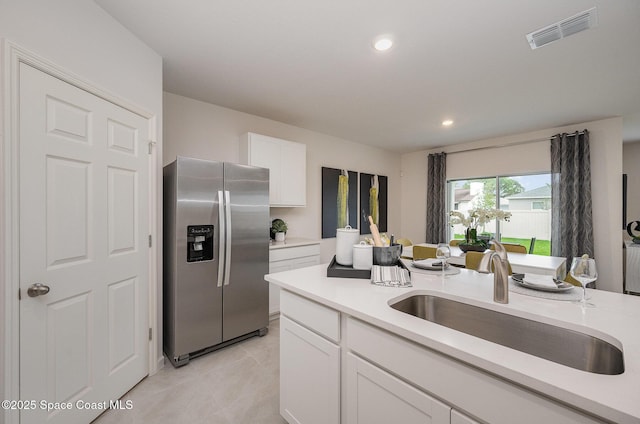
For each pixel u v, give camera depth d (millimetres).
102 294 1602
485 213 2836
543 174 4012
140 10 1635
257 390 1832
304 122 3707
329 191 4297
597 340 875
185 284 2150
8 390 1155
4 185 1145
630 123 3648
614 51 2025
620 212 3391
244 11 1646
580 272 1088
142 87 1927
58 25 1367
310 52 2074
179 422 1546
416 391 882
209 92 2764
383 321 938
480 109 3203
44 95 1300
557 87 2629
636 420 502
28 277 1229
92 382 1534
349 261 1609
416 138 4508
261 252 2664
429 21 1721
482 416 735
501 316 1100
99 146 1580
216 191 2334
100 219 1587
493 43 1944
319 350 1243
